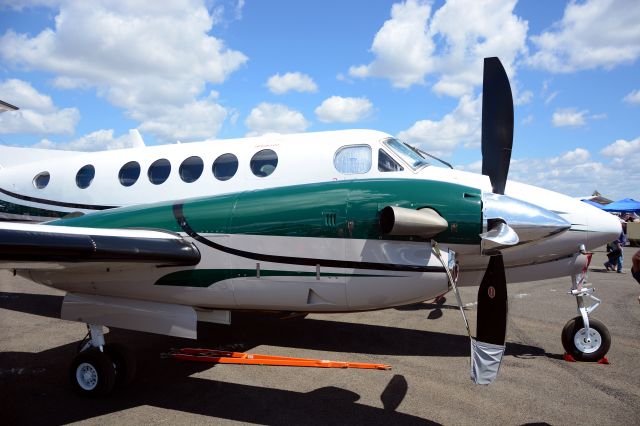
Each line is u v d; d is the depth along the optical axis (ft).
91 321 15.75
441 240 13.82
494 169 18.42
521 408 13.56
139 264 13.97
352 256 13.83
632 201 97.50
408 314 26.14
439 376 16.25
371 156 19.63
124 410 13.65
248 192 15.53
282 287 14.48
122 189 24.64
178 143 25.16
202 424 12.70
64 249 11.68
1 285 35.70
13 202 28.78
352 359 18.22
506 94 18.22
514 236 12.59
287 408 13.66
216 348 19.75
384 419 12.86
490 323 12.19
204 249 15.03
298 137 21.76
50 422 12.87
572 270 18.57
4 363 17.78
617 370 16.89
